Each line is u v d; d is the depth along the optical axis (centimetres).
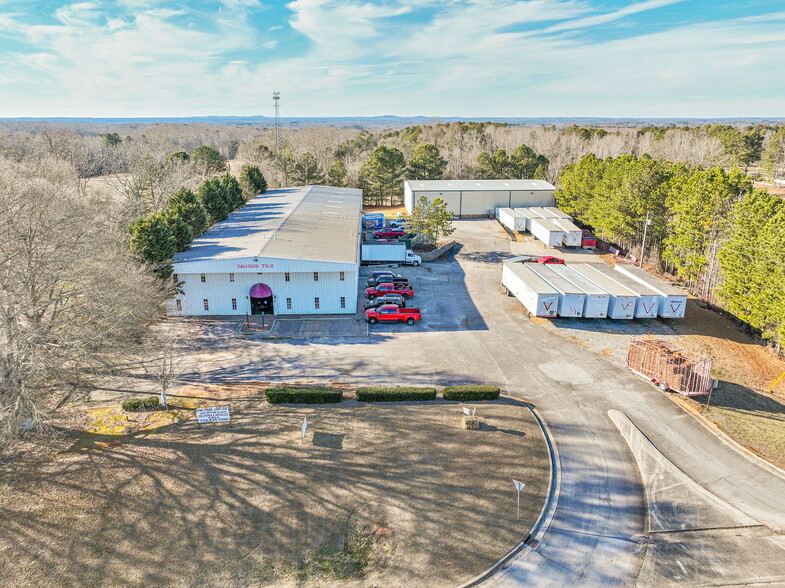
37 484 2275
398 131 19300
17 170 5891
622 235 6347
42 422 2428
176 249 4369
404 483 2320
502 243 6894
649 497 2298
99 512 2123
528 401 3045
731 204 4694
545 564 1928
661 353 3275
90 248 3062
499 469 2428
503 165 10806
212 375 3319
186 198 5309
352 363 3497
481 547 1994
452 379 3278
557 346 3825
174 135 19725
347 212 6438
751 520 2181
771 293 3719
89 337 2673
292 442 2589
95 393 3073
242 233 5147
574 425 2816
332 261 4244
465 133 14862
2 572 1844
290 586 1812
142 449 2525
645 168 5894
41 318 2903
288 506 2173
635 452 2595
